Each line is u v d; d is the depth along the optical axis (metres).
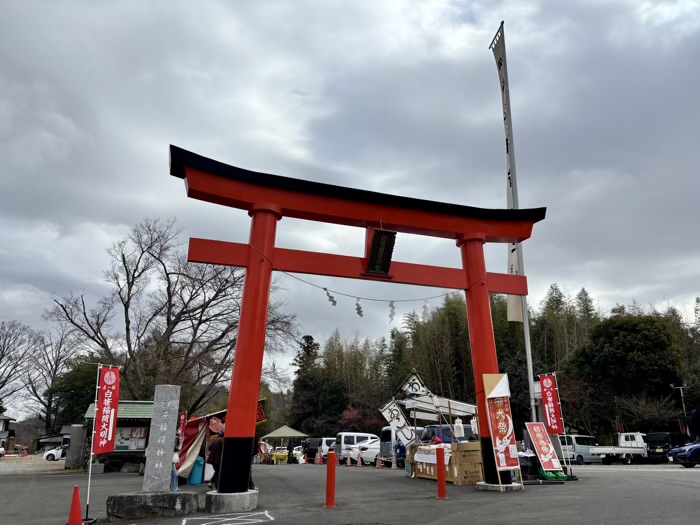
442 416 20.27
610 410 32.56
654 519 7.39
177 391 9.99
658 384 30.92
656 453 27.14
